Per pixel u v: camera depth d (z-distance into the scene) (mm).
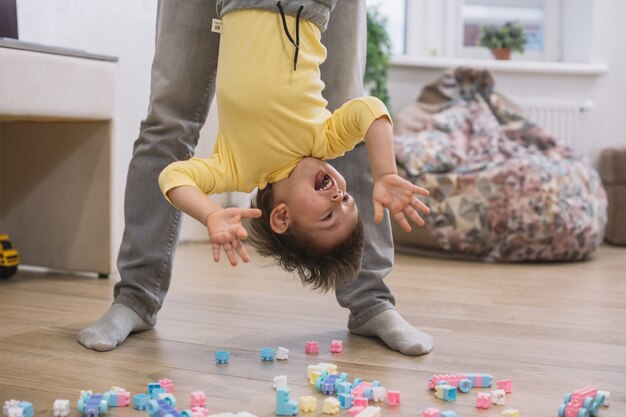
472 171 3418
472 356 1627
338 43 1664
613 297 2447
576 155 3705
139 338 1743
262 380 1419
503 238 3316
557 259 3387
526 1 4668
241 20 1384
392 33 4539
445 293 2482
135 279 1780
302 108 1365
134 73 3389
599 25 4543
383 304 1742
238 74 1365
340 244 1368
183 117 1738
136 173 1767
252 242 1453
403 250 3584
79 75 2453
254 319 1978
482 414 1241
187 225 3770
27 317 1979
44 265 2779
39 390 1342
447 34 4566
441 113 3814
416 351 1614
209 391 1348
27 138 2768
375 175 1331
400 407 1271
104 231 2666
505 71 4410
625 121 4562
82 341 1659
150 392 1315
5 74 2201
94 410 1200
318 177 1368
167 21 1685
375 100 1363
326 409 1231
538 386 1410
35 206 2779
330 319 1988
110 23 3256
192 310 2088
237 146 1380
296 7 1367
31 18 2895
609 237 4133
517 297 2424
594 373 1507
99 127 2646
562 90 4504
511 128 3848
